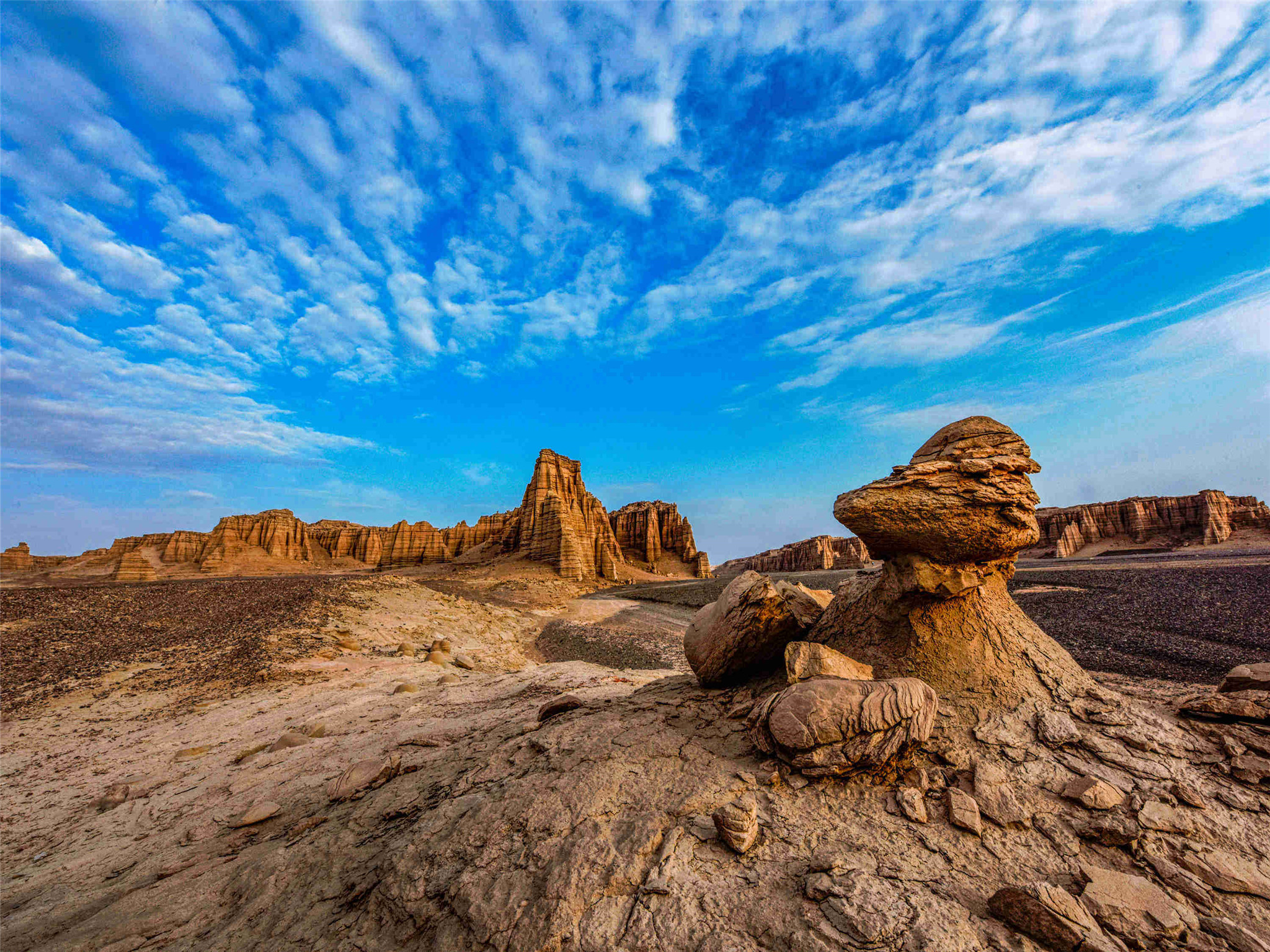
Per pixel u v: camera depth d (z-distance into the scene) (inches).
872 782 225.1
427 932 181.8
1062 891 160.4
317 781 387.2
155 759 533.0
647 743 275.0
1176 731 246.7
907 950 144.9
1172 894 167.6
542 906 175.9
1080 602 1262.3
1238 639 831.1
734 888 174.9
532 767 278.5
